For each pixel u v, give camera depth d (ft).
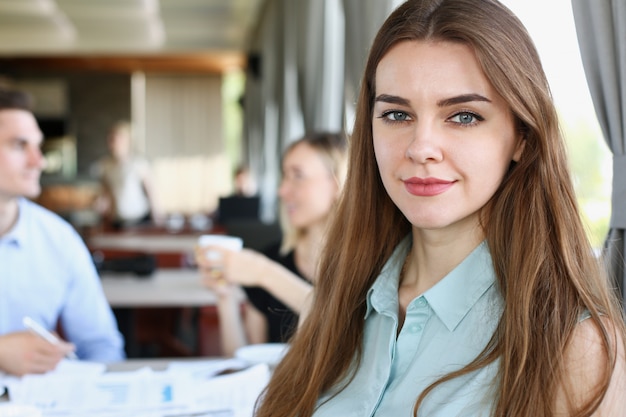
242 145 34.58
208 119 37.47
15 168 5.81
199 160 37.47
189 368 4.83
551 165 2.67
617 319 2.58
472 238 2.85
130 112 36.40
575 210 2.69
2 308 5.95
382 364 2.90
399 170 2.74
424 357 2.79
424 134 2.64
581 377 2.40
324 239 3.61
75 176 35.32
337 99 12.71
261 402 3.43
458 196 2.67
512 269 2.64
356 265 3.29
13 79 35.22
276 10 21.56
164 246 13.67
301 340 3.42
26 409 3.63
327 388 3.15
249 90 31.42
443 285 2.83
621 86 3.68
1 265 5.93
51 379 4.45
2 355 4.67
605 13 3.72
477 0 2.65
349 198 3.35
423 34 2.65
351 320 3.24
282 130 20.11
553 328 2.48
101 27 30.45
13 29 30.96
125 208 21.86
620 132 3.74
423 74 2.63
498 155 2.65
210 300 8.26
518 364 2.48
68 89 35.86
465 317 2.77
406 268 3.22
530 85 2.63
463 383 2.60
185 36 31.45
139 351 11.09
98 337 6.40
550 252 2.63
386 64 2.75
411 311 2.90
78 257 6.34
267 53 24.81
